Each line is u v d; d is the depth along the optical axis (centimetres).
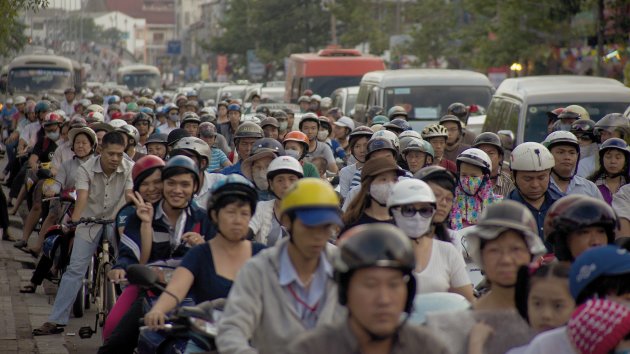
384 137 1670
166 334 1012
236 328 805
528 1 6056
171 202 1192
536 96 2588
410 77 3634
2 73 7412
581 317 655
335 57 5541
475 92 3625
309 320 817
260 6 12125
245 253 991
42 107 3200
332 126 3009
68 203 1931
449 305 880
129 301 1202
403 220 993
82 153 1934
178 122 3344
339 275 636
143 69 12538
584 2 5350
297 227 790
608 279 682
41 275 1944
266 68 12169
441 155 1917
